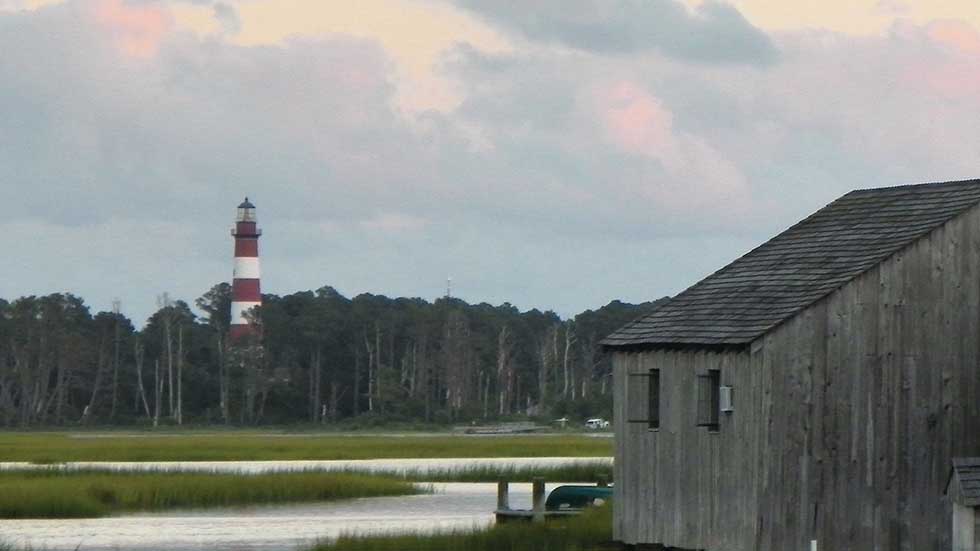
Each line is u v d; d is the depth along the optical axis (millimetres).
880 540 100938
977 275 104250
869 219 109312
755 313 102000
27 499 148750
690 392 104625
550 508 136500
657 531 107438
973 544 91188
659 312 111312
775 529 98062
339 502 166750
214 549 120125
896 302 102000
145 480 173375
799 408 99188
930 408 102438
